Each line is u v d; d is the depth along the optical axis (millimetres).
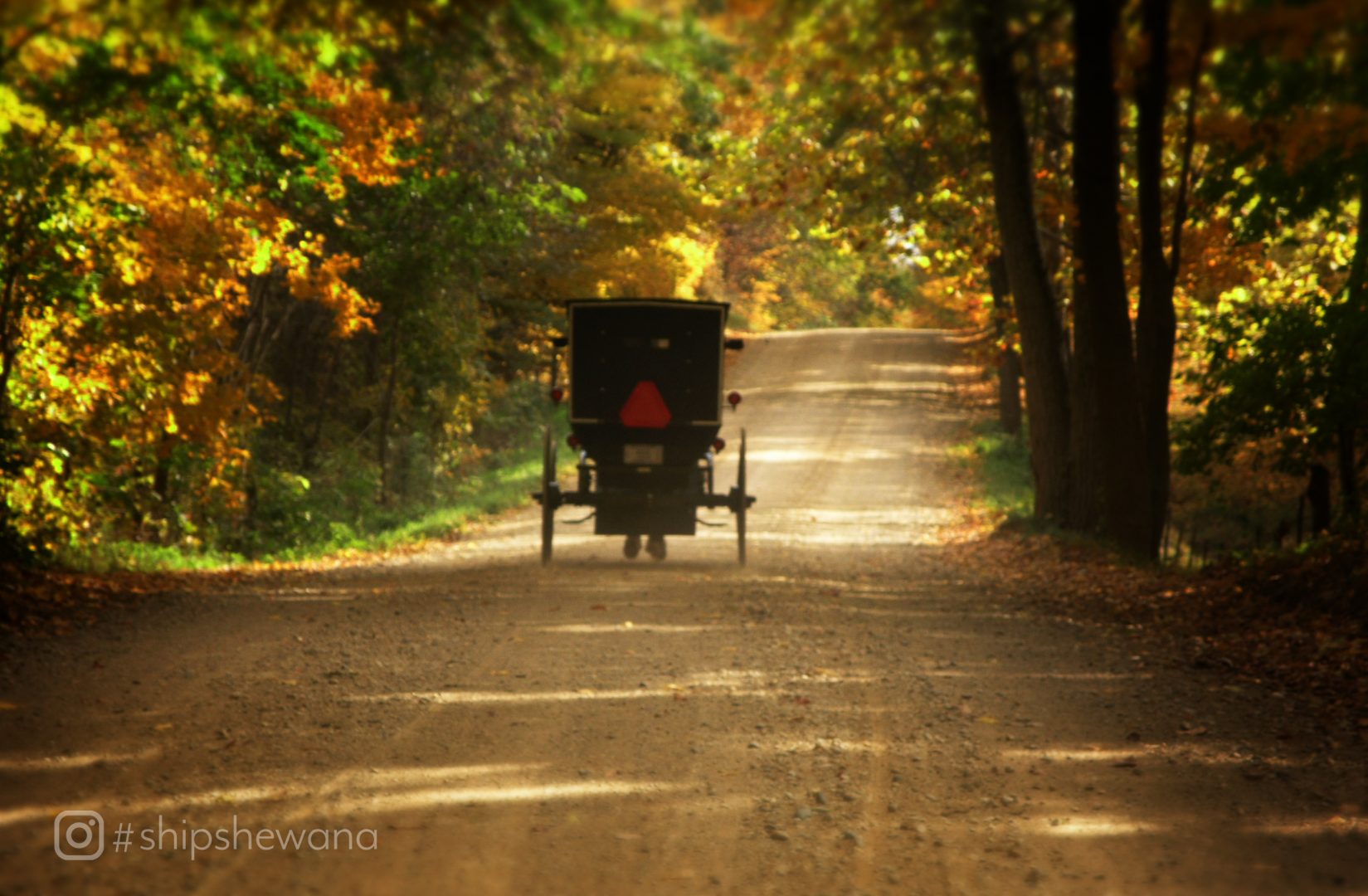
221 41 14070
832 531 45938
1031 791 12219
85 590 24625
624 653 19172
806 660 18781
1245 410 35469
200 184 29859
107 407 32844
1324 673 17844
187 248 31531
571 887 9664
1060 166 40469
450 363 60062
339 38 14844
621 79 46000
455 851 10367
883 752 13609
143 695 15750
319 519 49250
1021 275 38812
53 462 30328
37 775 12242
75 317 30984
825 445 76562
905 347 129500
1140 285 33625
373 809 11422
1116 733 14594
